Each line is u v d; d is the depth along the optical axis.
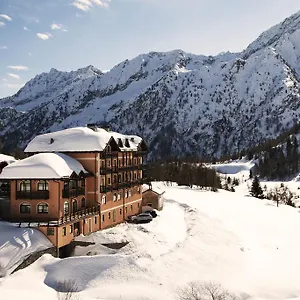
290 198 157.12
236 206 119.69
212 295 49.56
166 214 95.75
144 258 60.16
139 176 95.88
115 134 88.75
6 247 56.62
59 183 65.44
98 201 74.44
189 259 63.78
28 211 65.88
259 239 83.12
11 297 46.41
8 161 78.88
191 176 173.88
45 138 79.19
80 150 74.12
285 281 60.47
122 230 73.75
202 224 85.19
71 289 52.19
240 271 62.94
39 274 55.56
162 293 52.53
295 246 80.94
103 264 57.53
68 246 66.06
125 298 50.41
